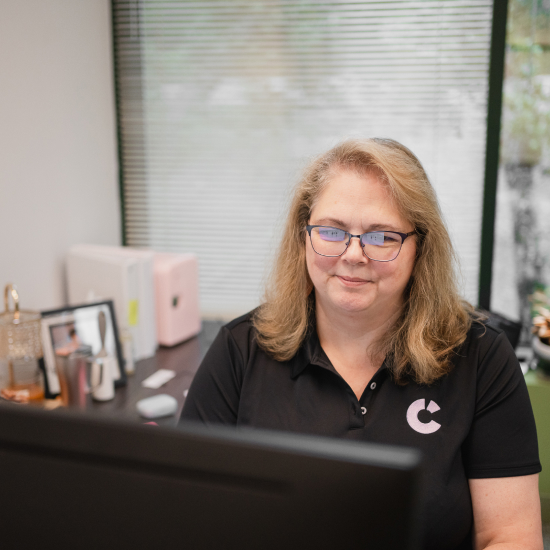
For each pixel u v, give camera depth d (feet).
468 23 8.37
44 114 7.38
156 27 9.09
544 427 6.68
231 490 1.50
